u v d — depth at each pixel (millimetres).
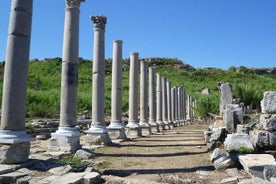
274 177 8438
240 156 10625
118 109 21469
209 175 10141
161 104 34969
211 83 86375
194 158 13164
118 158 13383
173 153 14734
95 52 19000
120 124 21281
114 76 21906
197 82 89750
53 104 31391
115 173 10664
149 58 127312
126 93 54562
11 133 10484
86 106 36500
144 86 28500
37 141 18797
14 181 8719
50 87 55094
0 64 71062
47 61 94188
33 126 21531
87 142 17688
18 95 10781
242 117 15609
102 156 13797
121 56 22344
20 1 11156
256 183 7867
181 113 50250
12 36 10945
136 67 25438
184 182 9352
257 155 10500
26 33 11172
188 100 57594
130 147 17062
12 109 10641
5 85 10766
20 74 10883
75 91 15195
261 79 91688
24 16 11164
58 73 82375
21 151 10508
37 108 29375
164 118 36406
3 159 10156
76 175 9328
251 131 12203
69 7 15484
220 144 14914
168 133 27734
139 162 12523
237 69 113938
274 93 11125
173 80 89000
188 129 33719
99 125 18109
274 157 10867
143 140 21000
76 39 15500
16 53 10875
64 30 15492
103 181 9320
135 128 24406
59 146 14203
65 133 14344
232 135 11844
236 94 27609
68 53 15211
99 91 18547
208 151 14789
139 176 10219
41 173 9703
